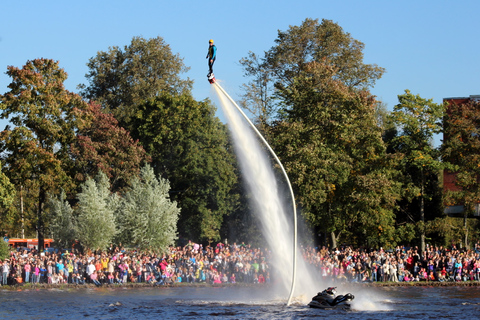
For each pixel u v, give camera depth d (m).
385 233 65.25
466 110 67.62
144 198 62.31
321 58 79.25
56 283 48.50
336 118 64.44
